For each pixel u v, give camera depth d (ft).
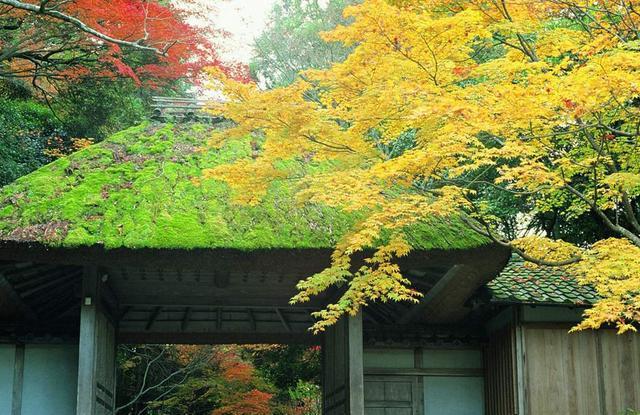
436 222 27.37
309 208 27.32
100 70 42.27
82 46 39.96
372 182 22.56
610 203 25.29
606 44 22.57
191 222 25.55
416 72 21.53
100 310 27.96
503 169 21.62
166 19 33.37
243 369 45.32
